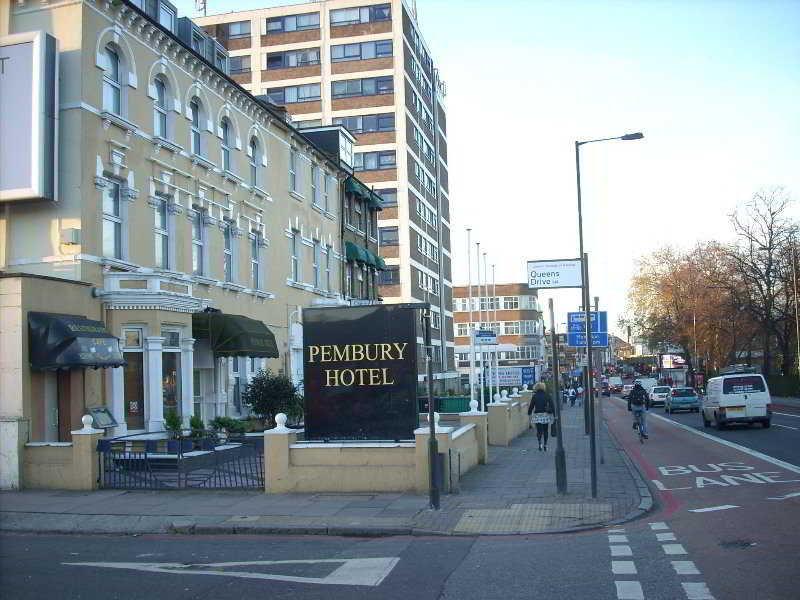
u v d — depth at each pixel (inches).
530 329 4276.6
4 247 741.9
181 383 830.5
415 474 583.2
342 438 609.0
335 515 507.2
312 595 321.7
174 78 911.7
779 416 1600.6
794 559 350.6
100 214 765.9
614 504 537.6
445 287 3080.7
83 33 748.0
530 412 948.0
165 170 883.4
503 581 337.1
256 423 1019.3
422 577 349.4
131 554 418.0
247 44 2593.5
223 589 335.0
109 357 690.2
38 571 374.9
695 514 490.3
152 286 788.0
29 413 644.1
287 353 1214.9
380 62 2506.2
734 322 2482.8
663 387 2532.0
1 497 586.9
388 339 612.4
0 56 713.6
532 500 556.4
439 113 3142.2
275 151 1202.6
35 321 653.9
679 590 309.0
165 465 626.8
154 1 958.4
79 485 614.2
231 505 548.1
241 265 1073.5
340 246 1503.4
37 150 705.0
